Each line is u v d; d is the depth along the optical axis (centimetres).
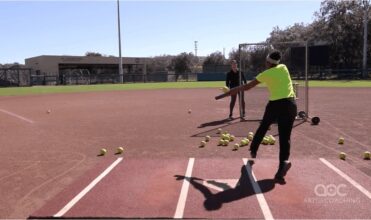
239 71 1483
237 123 1415
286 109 711
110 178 734
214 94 3094
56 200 625
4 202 629
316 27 6188
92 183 706
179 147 1001
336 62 5997
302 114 1474
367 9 5475
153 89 4012
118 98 2862
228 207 581
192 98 2711
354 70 5125
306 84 1462
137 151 967
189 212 564
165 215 556
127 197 630
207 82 5603
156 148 997
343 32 5850
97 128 1377
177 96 2942
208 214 557
